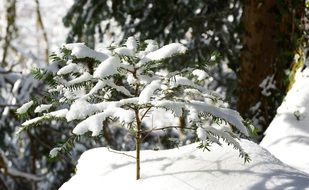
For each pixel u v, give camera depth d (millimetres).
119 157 2568
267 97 4977
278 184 2178
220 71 7492
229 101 2553
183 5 6488
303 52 4285
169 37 6551
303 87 4047
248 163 2346
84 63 2486
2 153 6414
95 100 2520
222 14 6078
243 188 2152
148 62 2305
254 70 5293
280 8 4840
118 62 2189
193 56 6395
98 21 6785
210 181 2201
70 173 7910
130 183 2281
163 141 6367
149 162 2451
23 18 17203
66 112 2365
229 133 2414
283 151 3586
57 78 2404
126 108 2539
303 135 3680
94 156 2646
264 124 4965
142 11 6668
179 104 2271
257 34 5254
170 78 2412
